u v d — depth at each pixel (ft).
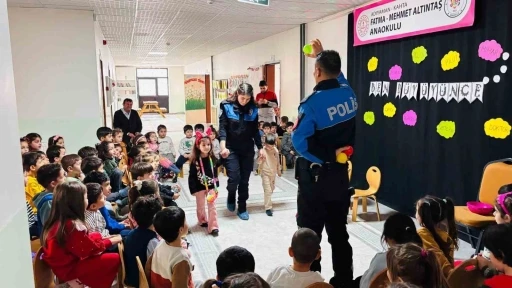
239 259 5.90
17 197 3.95
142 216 7.33
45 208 8.34
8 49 3.92
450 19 11.87
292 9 18.65
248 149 13.93
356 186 17.34
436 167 12.92
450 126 12.27
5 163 3.64
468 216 9.77
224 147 13.52
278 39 27.09
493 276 5.55
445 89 12.37
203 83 51.44
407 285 4.22
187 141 21.09
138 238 7.29
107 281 7.30
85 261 7.14
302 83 23.45
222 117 13.66
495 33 10.66
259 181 20.02
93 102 19.27
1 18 3.75
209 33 27.25
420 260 4.85
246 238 12.29
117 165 14.24
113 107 38.22
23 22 17.97
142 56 48.16
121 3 17.38
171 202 11.34
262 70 30.48
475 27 11.25
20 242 3.99
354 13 16.69
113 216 10.69
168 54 45.57
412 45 13.65
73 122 19.07
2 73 3.68
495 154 10.87
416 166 13.82
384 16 14.79
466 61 11.61
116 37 29.22
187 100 50.96
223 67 43.83
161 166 19.01
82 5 17.70
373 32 15.51
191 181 13.08
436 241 6.89
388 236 6.54
